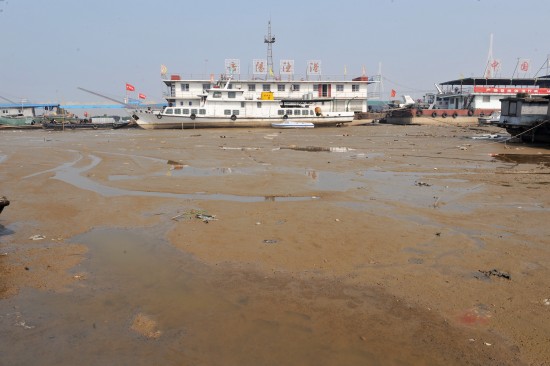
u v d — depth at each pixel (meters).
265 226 9.41
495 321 5.41
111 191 13.23
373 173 16.84
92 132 46.44
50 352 4.77
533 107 28.14
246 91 56.12
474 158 21.56
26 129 54.28
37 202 11.66
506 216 10.16
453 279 6.66
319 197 12.40
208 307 5.85
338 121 52.47
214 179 15.33
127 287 6.46
